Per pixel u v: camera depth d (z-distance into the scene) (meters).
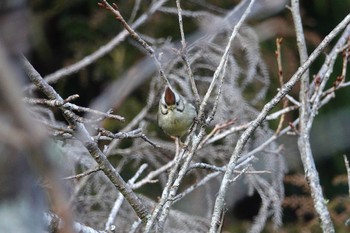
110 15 15.98
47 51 16.14
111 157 13.60
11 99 3.21
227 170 6.43
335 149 15.32
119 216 10.03
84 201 10.07
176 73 10.77
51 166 3.31
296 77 6.55
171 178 6.46
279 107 14.70
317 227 14.21
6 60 3.28
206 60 10.72
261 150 9.15
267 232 13.84
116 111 14.74
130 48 15.66
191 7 14.96
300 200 14.14
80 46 16.05
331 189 16.16
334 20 17.08
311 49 16.31
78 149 9.27
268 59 15.10
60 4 16.17
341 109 15.52
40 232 4.10
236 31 6.62
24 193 3.99
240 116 10.50
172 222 10.00
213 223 6.19
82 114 13.77
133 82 13.00
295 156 13.76
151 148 11.13
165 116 9.11
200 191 11.73
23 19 3.70
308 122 7.90
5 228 3.95
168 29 15.34
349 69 16.02
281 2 13.91
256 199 16.44
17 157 3.85
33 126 3.24
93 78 15.94
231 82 10.55
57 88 15.79
